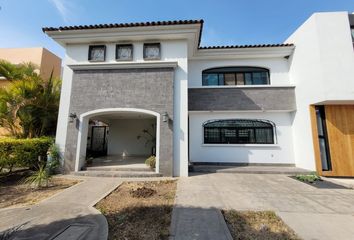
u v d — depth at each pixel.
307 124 9.90
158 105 9.30
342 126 9.34
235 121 11.77
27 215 4.48
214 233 3.68
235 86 11.48
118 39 10.06
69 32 9.77
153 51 10.03
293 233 3.75
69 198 5.71
